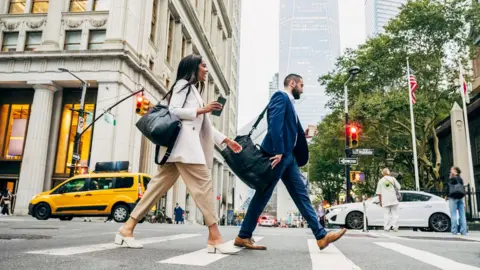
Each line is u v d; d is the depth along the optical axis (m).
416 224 13.81
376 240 6.52
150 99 27.72
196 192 3.40
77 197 15.45
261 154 3.85
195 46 39.09
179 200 33.19
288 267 2.74
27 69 25.09
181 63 3.64
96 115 23.52
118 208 15.20
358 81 29.64
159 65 29.58
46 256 2.79
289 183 4.08
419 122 27.20
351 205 14.70
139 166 27.94
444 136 31.11
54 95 26.17
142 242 4.38
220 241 3.41
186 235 6.09
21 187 23.64
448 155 30.45
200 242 4.61
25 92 27.05
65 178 24.95
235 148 3.84
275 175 3.84
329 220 14.76
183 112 3.40
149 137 3.36
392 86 28.98
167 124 3.29
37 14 26.84
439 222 13.73
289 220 60.03
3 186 26.09
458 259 3.77
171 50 33.38
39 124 24.53
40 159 24.27
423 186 28.56
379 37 29.31
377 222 14.30
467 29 26.42
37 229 6.77
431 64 25.98
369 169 36.72
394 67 27.56
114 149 23.03
